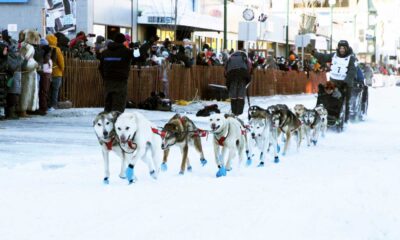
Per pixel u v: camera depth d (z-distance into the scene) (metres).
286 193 7.03
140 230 5.38
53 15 21.97
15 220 5.67
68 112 14.84
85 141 10.99
